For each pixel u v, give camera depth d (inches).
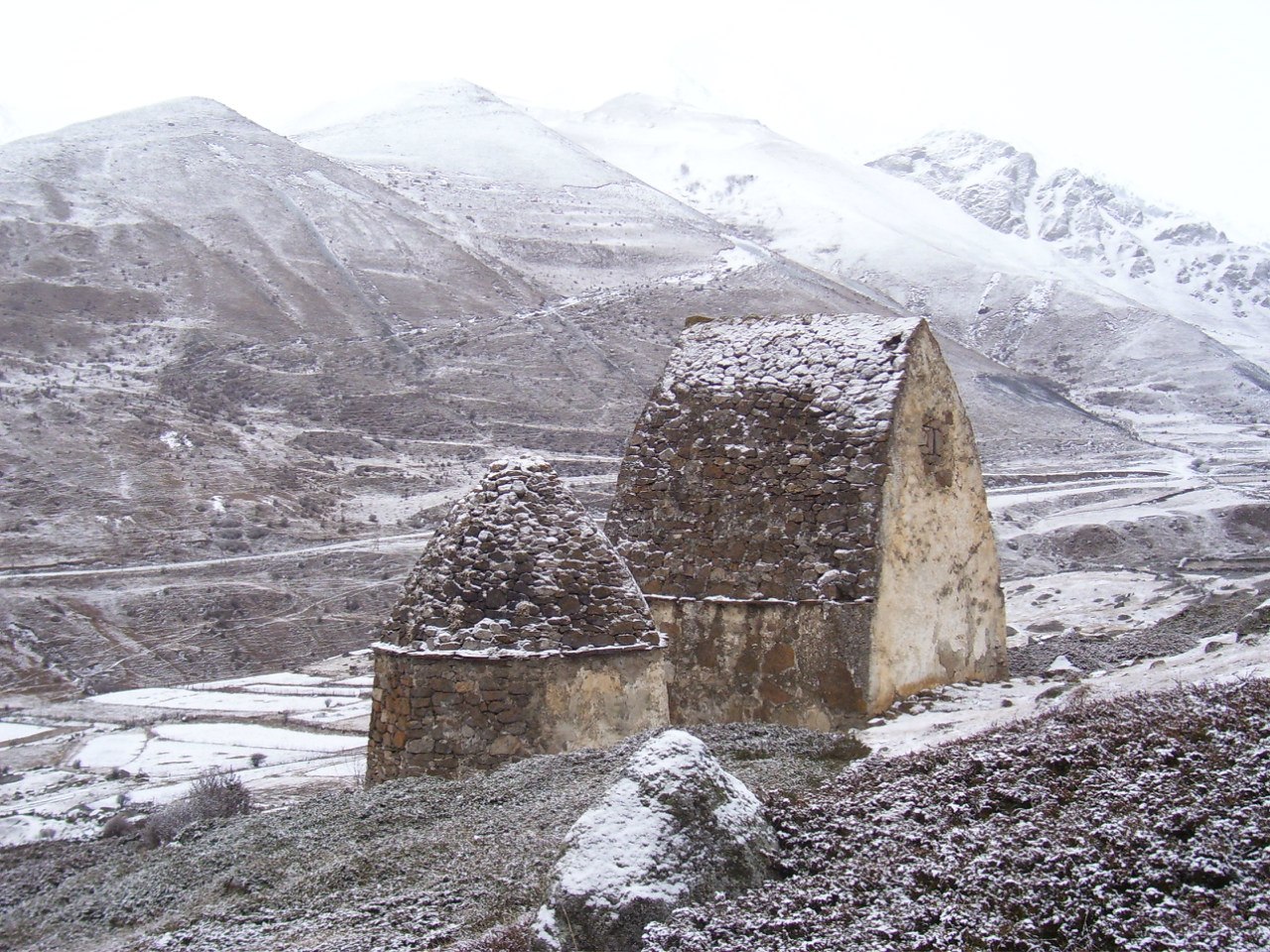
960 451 769.6
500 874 407.5
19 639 2583.7
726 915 322.7
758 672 693.9
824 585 683.4
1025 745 411.5
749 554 714.8
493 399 5068.9
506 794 502.3
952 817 370.6
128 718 1987.0
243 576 3078.2
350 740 1673.2
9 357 4820.4
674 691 714.2
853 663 668.1
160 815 749.9
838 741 547.5
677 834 340.2
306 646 2637.8
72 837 913.5
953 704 666.2
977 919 299.4
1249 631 645.3
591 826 342.0
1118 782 354.6
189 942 410.6
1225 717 380.5
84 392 4503.0
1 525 3356.3
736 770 489.7
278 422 4601.4
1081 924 287.4
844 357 750.5
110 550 3272.6
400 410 4849.9
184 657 2539.4
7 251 6028.5
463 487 4069.9
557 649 579.2
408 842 458.9
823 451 715.4
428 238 7524.6
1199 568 2078.0
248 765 1494.8
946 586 742.5
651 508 759.1
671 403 786.8
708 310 6628.9
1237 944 259.1
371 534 3558.1
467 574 595.2
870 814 385.4
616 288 7106.3
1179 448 5344.5
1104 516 3157.0
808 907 325.7
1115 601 1502.2
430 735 573.6
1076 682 620.4
